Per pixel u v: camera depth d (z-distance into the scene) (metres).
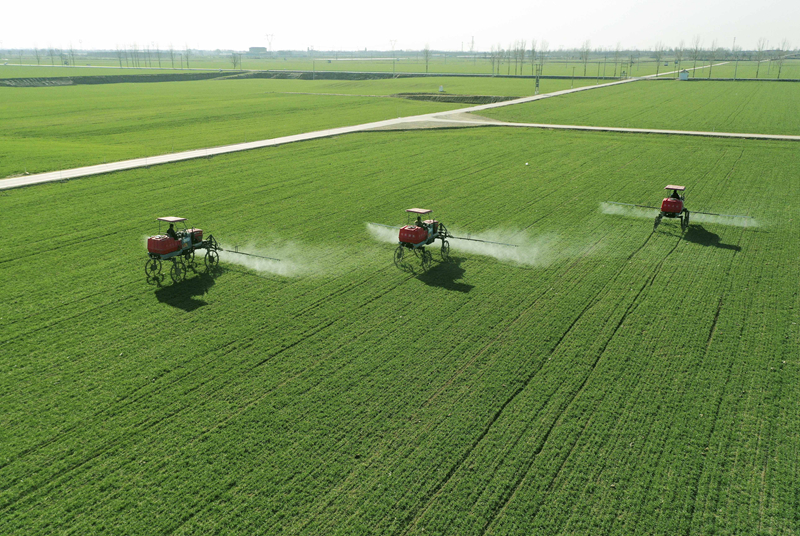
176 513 14.15
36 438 16.64
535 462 15.82
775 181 46.47
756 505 14.38
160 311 24.58
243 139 67.62
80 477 15.25
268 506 14.38
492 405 18.19
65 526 13.74
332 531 13.68
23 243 32.53
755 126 75.31
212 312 24.50
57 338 22.22
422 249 31.92
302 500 14.56
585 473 15.44
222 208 39.69
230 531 13.65
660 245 32.53
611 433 16.92
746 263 29.70
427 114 90.56
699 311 24.42
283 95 131.75
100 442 16.52
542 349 21.45
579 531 13.69
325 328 23.16
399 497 14.67
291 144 64.06
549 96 119.62
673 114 89.12
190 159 55.25
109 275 28.31
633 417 17.61
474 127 76.75
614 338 22.25
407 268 29.36
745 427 17.16
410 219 37.28
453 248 32.16
